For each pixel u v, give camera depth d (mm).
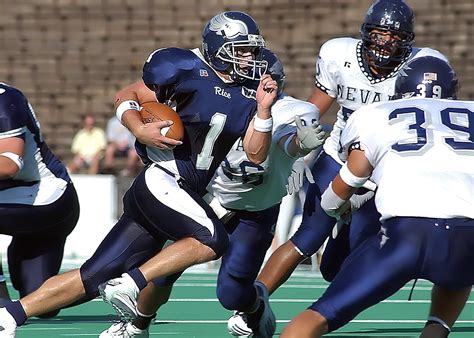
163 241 17000
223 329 22594
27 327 22469
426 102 14875
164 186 16484
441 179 14156
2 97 18953
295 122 16594
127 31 64500
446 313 15383
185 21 64438
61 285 16328
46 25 64812
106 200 41594
